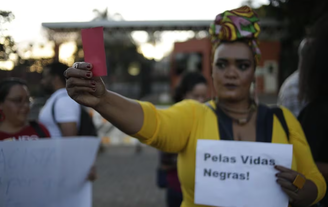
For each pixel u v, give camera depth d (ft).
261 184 4.83
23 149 5.43
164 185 9.40
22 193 5.41
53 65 9.45
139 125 4.49
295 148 5.17
